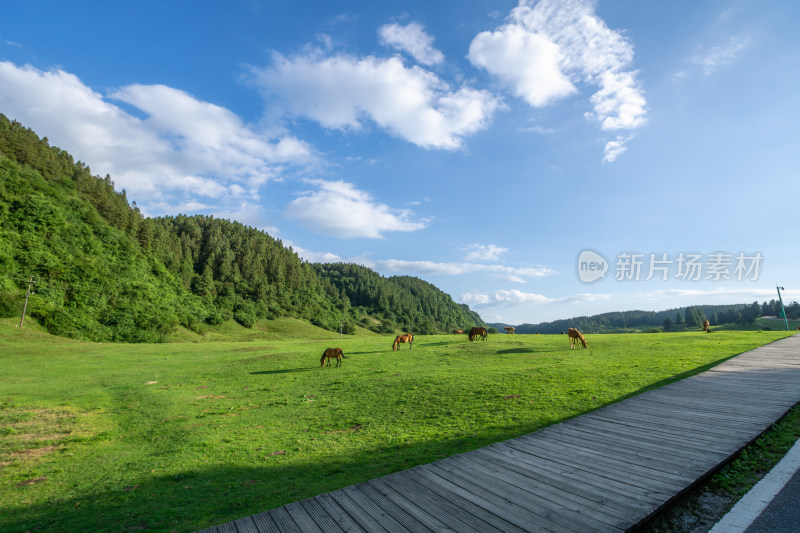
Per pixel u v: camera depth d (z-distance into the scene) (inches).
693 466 260.8
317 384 1010.1
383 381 936.3
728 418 368.2
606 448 309.6
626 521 195.8
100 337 3235.7
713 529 189.3
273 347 2315.5
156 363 1638.8
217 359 1738.4
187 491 366.0
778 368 637.3
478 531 196.9
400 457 390.3
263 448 505.7
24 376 1333.7
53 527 308.8
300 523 216.7
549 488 243.1
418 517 216.4
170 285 5979.3
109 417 789.2
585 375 743.1
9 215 4146.2
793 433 323.6
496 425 471.2
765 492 223.0
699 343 1232.8
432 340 2258.9
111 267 4783.5
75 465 506.6
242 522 221.3
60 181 6604.3
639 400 472.7
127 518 308.8
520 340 1818.4
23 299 2987.2
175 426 683.4
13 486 434.9
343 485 317.4
